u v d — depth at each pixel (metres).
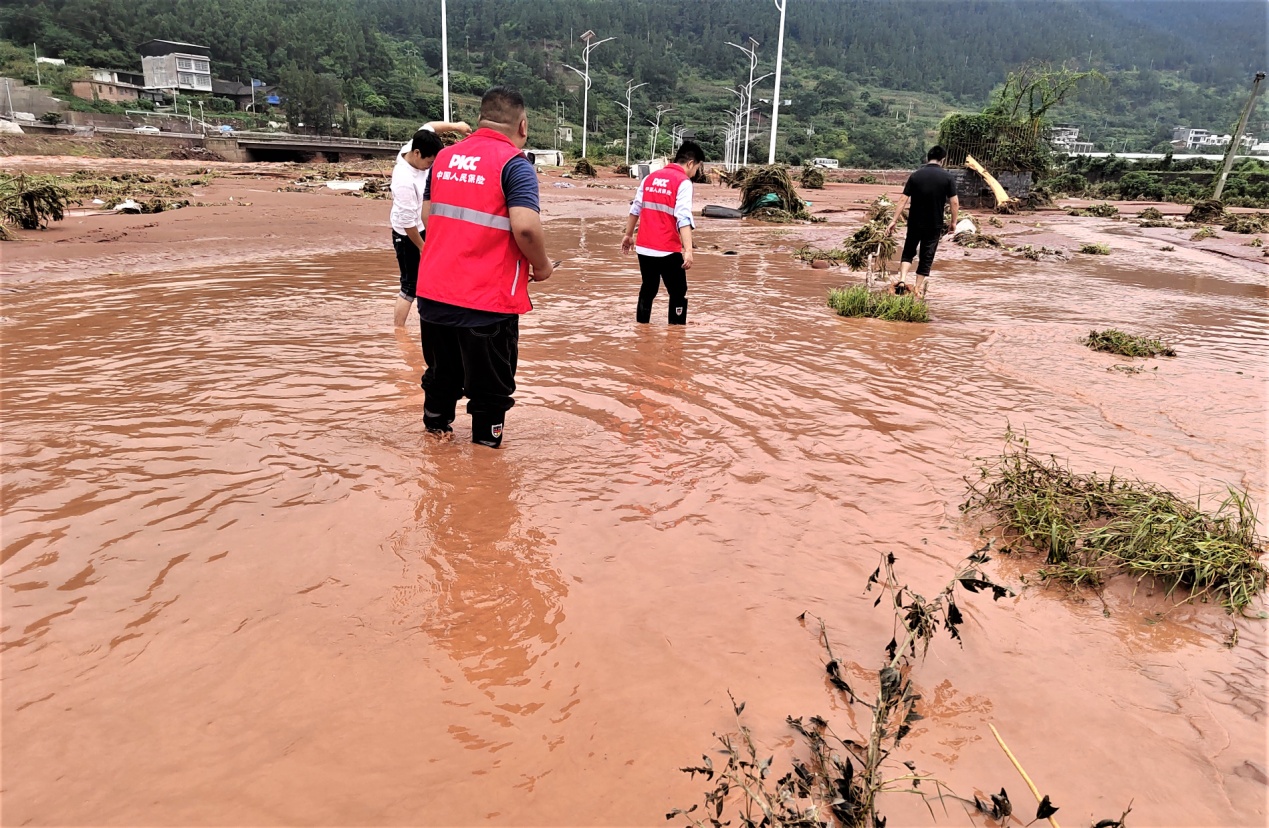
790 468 3.92
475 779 1.86
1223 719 2.21
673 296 7.08
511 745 1.98
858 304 8.16
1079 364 6.31
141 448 3.73
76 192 20.92
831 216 25.58
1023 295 10.14
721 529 3.22
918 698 2.15
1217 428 4.75
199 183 27.08
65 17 139.12
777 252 14.10
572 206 25.31
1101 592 2.92
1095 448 4.37
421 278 3.82
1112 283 11.60
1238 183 48.09
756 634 2.51
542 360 5.77
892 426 4.64
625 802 1.81
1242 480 3.92
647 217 6.88
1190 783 1.96
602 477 3.69
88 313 6.75
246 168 48.66
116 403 4.36
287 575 2.70
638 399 4.92
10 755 1.87
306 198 22.31
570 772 1.90
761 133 191.88
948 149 30.94
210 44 155.38
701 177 50.97
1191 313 9.03
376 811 1.76
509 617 2.53
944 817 1.83
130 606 2.48
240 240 12.48
